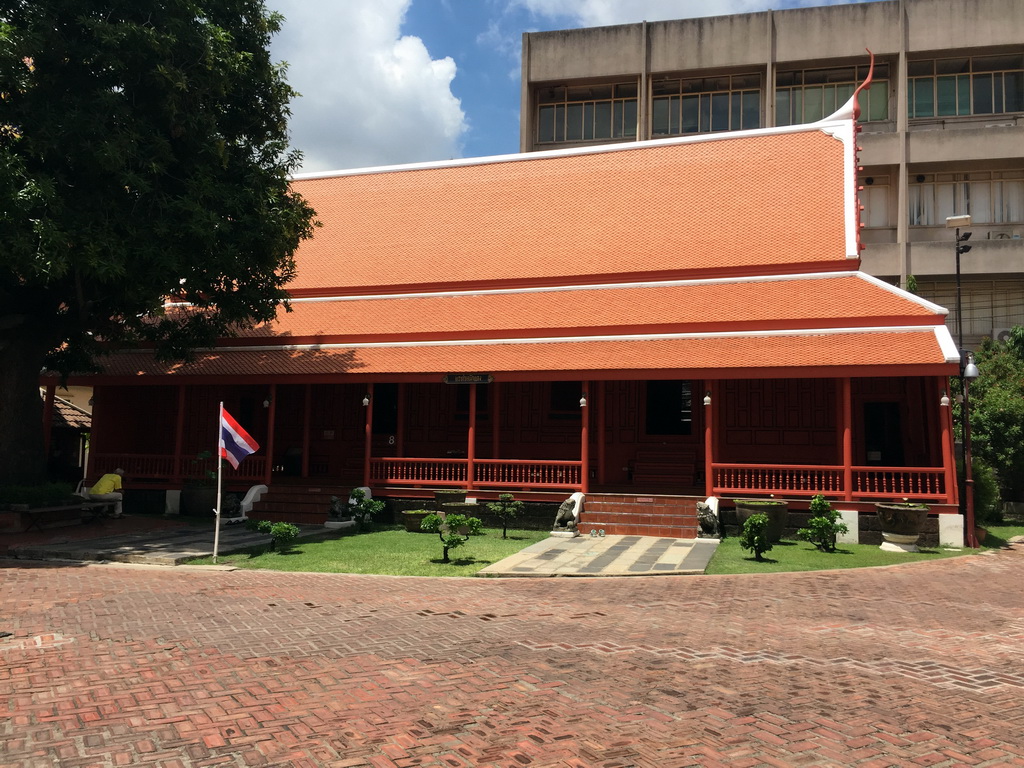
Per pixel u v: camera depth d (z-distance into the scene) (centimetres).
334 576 1330
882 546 1691
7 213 1370
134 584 1227
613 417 2377
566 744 573
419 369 2112
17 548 1546
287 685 707
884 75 4288
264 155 1853
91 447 2353
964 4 4069
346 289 2583
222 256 1670
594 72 4591
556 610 1058
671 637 905
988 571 1437
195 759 541
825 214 2336
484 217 2730
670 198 2572
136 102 1636
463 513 1941
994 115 4103
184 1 1584
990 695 704
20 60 1468
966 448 1778
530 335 2180
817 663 802
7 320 1772
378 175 2995
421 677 735
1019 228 3947
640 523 1852
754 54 4356
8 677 725
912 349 1794
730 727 611
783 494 1822
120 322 2112
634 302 2252
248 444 1524
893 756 559
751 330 2008
